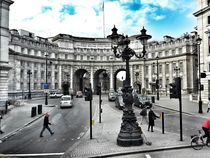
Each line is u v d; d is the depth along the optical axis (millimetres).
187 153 12219
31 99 55812
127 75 13906
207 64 40375
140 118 25391
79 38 92688
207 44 40469
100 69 92188
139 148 12930
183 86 71562
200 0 42281
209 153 12188
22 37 68500
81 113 30781
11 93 54312
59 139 16453
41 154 12914
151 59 84062
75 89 88875
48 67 78688
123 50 13789
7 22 35125
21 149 14039
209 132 13188
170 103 41406
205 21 41031
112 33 13805
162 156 11781
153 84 80812
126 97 13844
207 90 40062
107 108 36281
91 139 15562
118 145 13727
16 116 27562
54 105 40438
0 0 33906
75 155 12180
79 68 88875
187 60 71125
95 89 92312
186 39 71625
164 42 79938
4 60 34438
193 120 23734
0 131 18500
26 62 69062
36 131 19562
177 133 17141
